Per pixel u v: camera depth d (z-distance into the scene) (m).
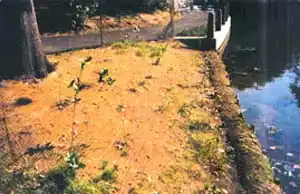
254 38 20.81
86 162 7.11
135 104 9.77
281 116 10.82
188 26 20.31
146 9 22.86
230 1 27.28
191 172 7.19
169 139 8.24
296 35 21.55
